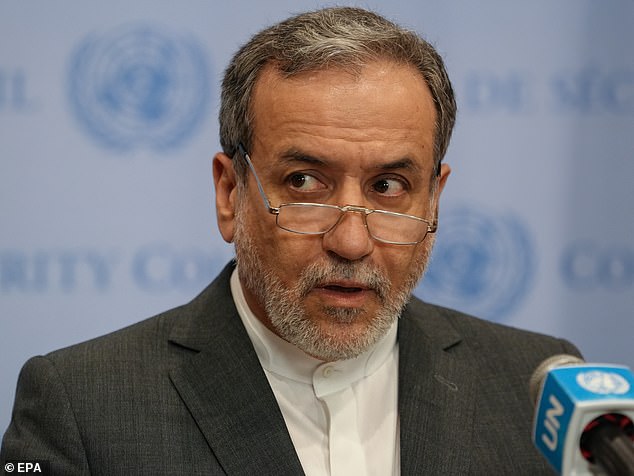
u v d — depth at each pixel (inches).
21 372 227.0
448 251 363.6
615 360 369.7
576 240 367.9
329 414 219.6
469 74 364.2
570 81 367.6
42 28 349.7
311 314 204.4
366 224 201.6
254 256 211.9
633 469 138.6
